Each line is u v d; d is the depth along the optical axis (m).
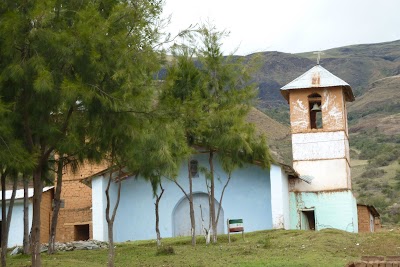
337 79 38.66
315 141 38.19
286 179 36.94
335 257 23.06
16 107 16.50
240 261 22.25
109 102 16.23
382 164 93.31
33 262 18.03
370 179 86.44
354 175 91.00
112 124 16.89
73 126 17.39
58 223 40.50
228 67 29.11
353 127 124.06
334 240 26.52
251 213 36.12
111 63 16.39
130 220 36.75
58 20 16.38
